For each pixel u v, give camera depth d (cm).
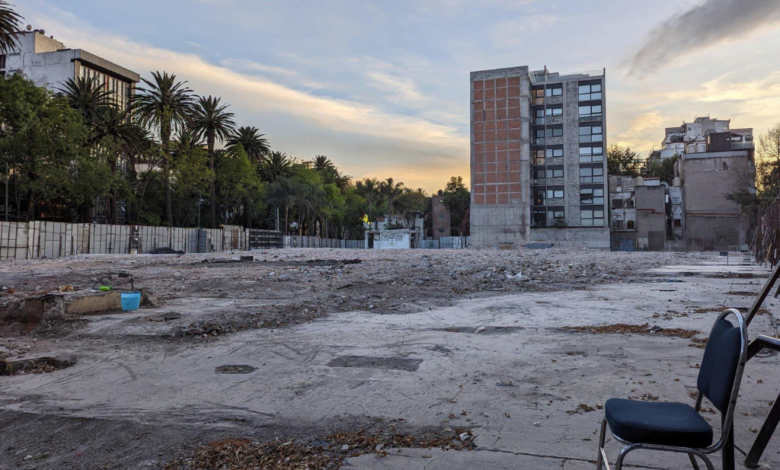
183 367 598
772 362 538
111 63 7750
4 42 3666
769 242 2184
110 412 451
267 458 352
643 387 467
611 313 943
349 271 2005
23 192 4272
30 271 2127
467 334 762
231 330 824
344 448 359
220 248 5875
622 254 4256
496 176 7125
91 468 355
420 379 519
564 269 2088
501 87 7106
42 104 4012
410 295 1295
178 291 1412
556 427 378
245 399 475
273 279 1697
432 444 358
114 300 1010
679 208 7106
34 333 826
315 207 8200
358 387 499
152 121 5422
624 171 9312
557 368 546
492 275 1811
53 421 436
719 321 255
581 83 7019
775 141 5431
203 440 388
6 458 376
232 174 6738
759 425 371
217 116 6203
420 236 10050
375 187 9775
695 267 2244
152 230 4922
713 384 239
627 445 221
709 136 6812
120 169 5488
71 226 4009
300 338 754
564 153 7075
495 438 362
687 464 309
